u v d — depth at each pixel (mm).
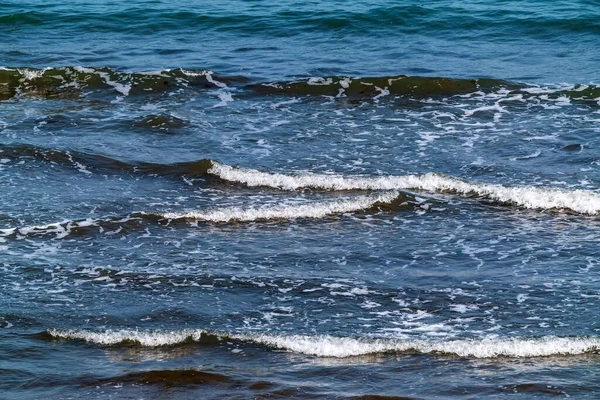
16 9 110625
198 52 94812
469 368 38750
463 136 69812
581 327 42156
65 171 63656
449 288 46719
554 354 39719
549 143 67625
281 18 105688
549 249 51438
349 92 80875
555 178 61375
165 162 65188
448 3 109562
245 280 47750
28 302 44938
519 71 85812
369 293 46312
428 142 68688
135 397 36531
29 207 57438
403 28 102188
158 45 98000
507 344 40156
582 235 53438
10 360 39312
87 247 51969
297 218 56656
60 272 48500
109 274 48312
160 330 42156
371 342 40625
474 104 77062
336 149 67562
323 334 42031
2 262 49500
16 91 82750
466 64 88625
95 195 59844
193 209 57719
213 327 42812
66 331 41781
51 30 104312
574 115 73500
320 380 37875
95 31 103938
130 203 58719
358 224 55750
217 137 70125
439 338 41469
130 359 39750
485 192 59625
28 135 69875
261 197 60156
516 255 50719
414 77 81812
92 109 77062
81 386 37312
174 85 83000
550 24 100188
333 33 101438
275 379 37906
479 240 53000
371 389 37031
